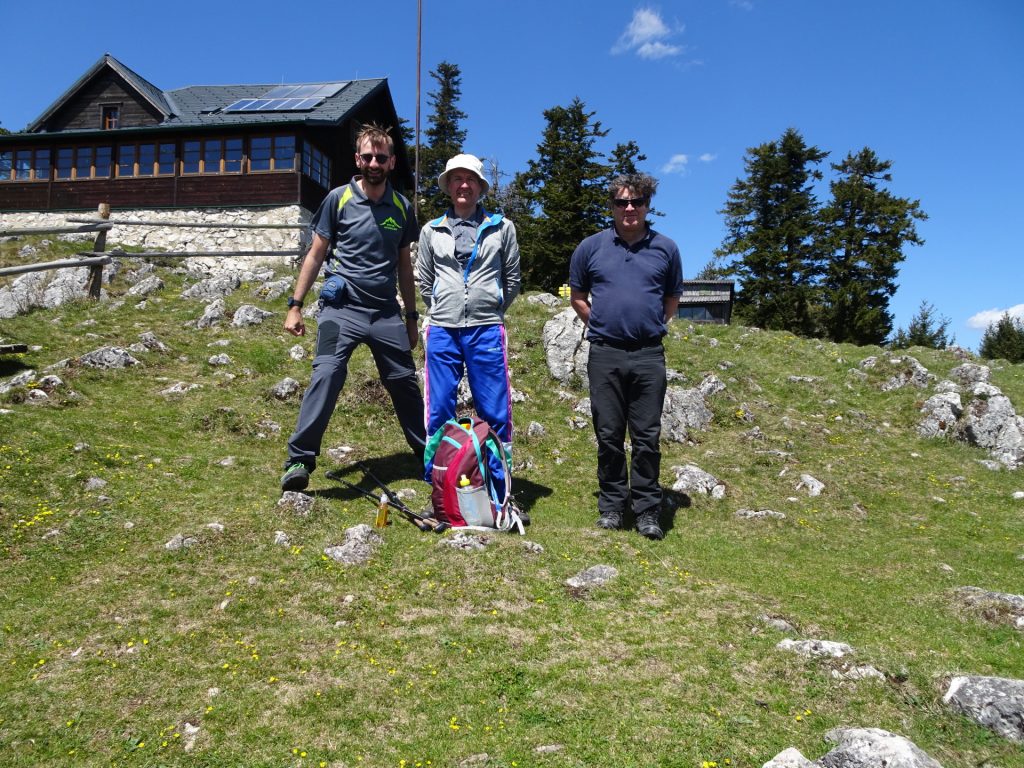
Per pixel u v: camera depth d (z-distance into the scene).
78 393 7.93
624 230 5.83
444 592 4.42
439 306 5.78
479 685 3.48
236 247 21.45
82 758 2.95
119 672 3.53
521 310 12.36
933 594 4.86
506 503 5.54
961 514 7.04
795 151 46.12
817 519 6.73
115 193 22.47
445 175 5.81
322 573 4.59
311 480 6.21
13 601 4.15
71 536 4.88
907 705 3.30
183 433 7.25
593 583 4.63
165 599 4.23
